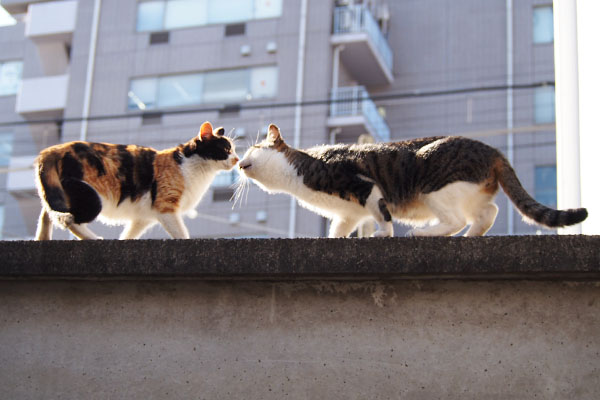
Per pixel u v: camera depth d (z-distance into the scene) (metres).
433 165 4.18
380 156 4.36
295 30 19.58
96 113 20.36
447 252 2.95
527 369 2.94
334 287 3.10
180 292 3.18
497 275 2.98
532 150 18.86
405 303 3.05
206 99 19.73
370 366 3.00
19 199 20.53
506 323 2.99
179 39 20.39
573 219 3.71
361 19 19.48
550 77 19.39
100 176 4.46
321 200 4.52
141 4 20.95
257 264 3.04
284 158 4.68
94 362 3.15
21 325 3.22
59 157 4.32
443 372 2.96
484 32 20.19
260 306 3.12
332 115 18.89
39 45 21.81
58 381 3.15
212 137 5.05
